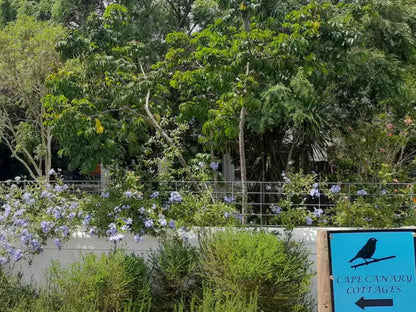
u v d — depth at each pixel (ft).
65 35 22.03
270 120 27.55
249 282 15.67
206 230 18.86
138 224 19.07
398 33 30.63
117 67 21.84
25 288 17.87
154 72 22.98
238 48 19.89
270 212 20.42
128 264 16.74
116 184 20.58
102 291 15.53
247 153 34.60
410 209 20.02
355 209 19.34
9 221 19.12
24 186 20.30
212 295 15.78
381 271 13.35
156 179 20.90
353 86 30.63
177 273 17.16
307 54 19.36
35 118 35.94
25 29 31.86
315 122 27.66
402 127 28.86
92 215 19.43
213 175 24.68
